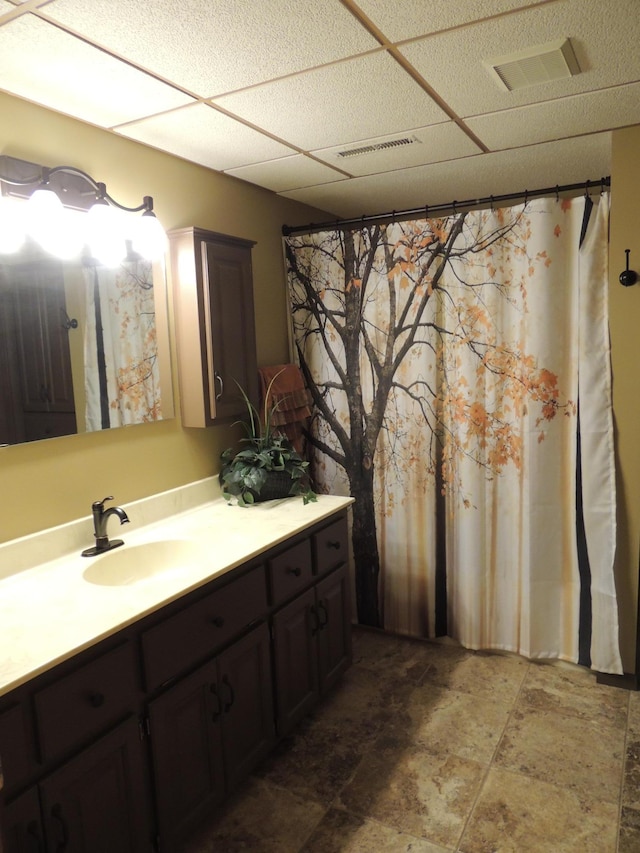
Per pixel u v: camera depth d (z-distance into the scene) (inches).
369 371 116.3
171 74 67.7
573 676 104.5
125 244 84.1
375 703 98.3
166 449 95.2
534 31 61.2
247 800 78.0
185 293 93.5
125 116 78.8
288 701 86.8
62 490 78.7
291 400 115.6
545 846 69.0
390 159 101.4
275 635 83.7
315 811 75.8
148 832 63.3
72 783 54.6
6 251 69.3
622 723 91.0
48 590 67.2
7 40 59.3
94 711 57.0
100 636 56.2
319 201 128.2
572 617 105.0
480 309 104.6
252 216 114.1
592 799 75.8
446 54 65.6
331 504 99.4
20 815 50.1
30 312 72.4
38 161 74.8
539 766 82.1
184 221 98.0
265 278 117.7
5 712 49.1
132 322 87.0
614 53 66.4
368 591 122.8
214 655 72.7
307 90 73.2
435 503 113.6
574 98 78.5
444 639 117.5
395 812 75.0
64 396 77.4
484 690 100.8
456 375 107.8
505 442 106.0
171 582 68.0
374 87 73.1
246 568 78.4
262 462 100.9
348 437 120.0
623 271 93.4
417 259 108.8
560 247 98.0
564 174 114.4
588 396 98.3
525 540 105.7
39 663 51.1
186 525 90.0
